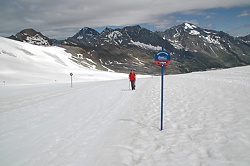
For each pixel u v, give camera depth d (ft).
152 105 38.78
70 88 83.15
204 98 38.73
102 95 57.52
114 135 24.48
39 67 241.35
